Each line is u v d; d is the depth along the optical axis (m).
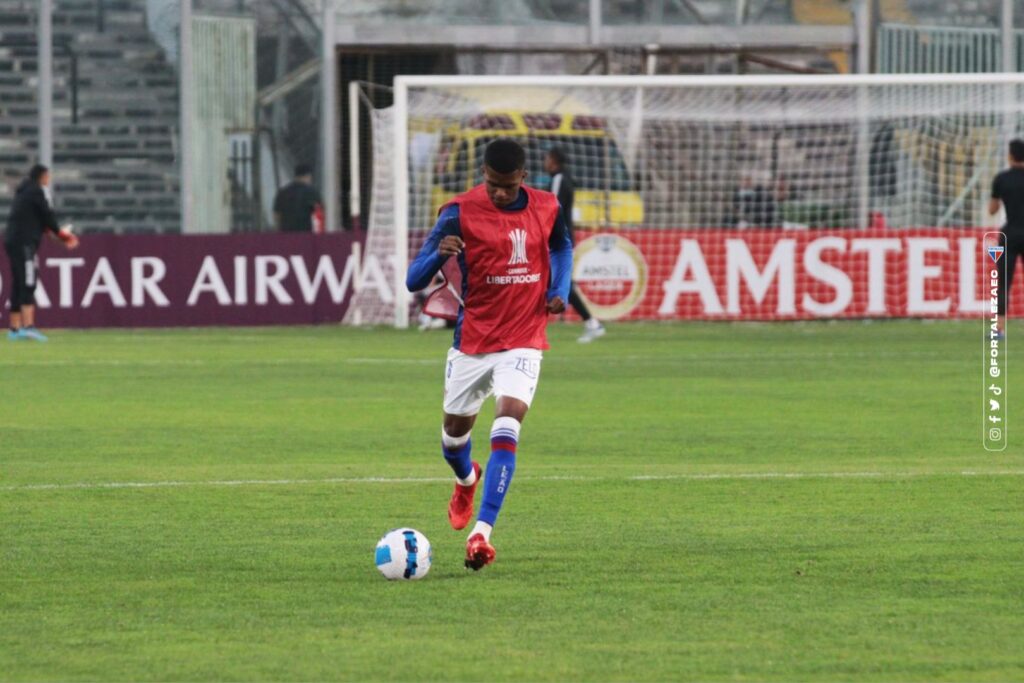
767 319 82.44
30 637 20.73
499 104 89.31
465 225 25.39
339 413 45.66
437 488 32.50
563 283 26.02
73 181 94.75
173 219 95.56
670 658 19.66
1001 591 23.17
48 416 45.06
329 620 21.58
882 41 100.56
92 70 94.44
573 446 38.84
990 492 31.81
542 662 19.50
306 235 81.44
